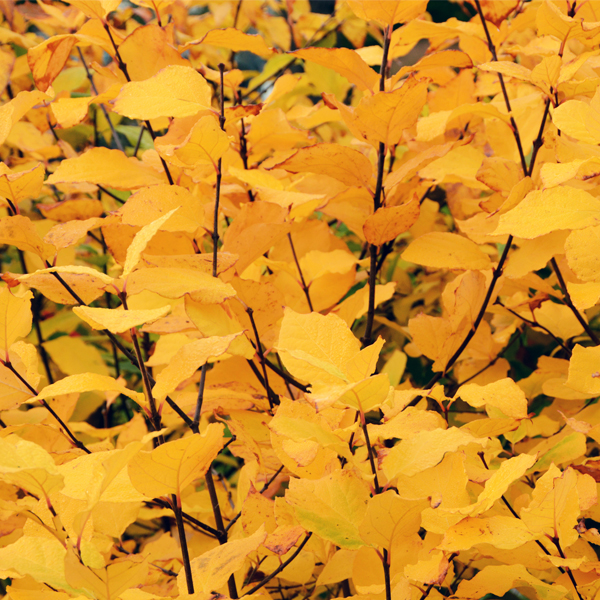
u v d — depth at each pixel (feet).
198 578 4.72
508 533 4.71
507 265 5.40
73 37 5.37
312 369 4.80
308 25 9.04
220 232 6.44
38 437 5.56
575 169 4.76
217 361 5.56
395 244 8.09
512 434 5.45
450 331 5.53
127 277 4.87
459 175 5.67
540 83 5.21
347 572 5.07
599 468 4.84
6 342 5.07
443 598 4.97
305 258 5.73
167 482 4.67
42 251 5.08
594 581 4.73
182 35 8.10
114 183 5.43
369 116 5.20
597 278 4.93
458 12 10.61
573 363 4.94
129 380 8.00
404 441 4.81
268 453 5.32
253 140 5.83
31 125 6.54
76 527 4.50
